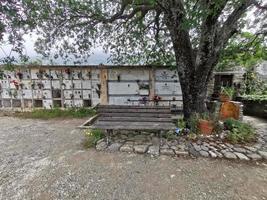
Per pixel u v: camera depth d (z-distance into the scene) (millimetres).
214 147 3748
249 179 2730
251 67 9023
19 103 8086
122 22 6391
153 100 7453
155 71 7414
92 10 5168
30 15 4227
